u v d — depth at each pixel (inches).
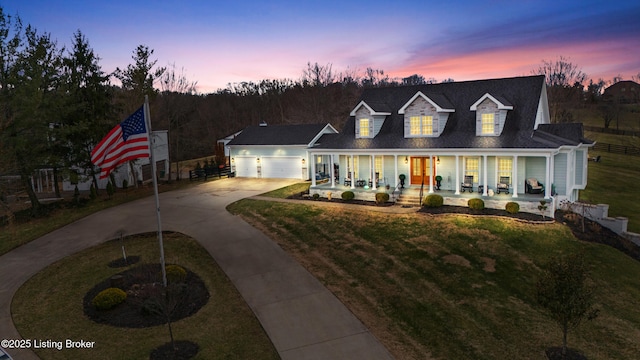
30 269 664.4
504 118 904.3
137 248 730.2
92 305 504.4
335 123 2819.9
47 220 1010.1
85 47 1243.2
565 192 884.0
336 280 580.1
